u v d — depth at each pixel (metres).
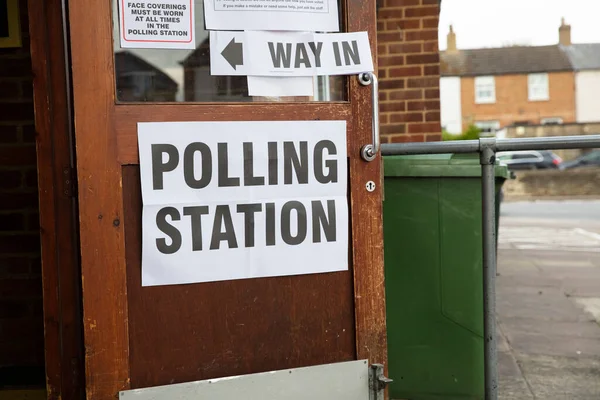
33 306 3.56
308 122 2.79
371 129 2.87
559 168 28.56
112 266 2.59
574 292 6.52
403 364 3.42
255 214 2.74
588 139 3.02
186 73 2.69
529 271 7.78
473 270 3.33
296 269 2.81
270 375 2.78
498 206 4.69
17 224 3.54
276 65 2.76
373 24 2.86
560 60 44.22
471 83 44.34
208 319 2.71
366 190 2.88
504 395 3.76
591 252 9.34
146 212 2.61
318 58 2.80
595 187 25.06
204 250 2.69
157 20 2.65
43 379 3.37
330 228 2.84
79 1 2.52
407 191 3.39
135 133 2.59
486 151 3.08
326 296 2.86
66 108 2.68
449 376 3.38
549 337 4.93
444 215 3.35
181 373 2.69
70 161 2.69
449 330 3.37
